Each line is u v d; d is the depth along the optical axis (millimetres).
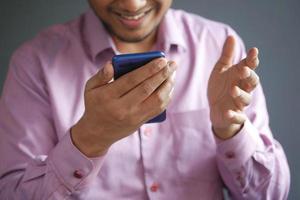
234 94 676
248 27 1141
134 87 554
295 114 1177
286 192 895
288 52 1150
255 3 1131
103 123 596
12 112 860
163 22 928
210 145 878
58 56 893
